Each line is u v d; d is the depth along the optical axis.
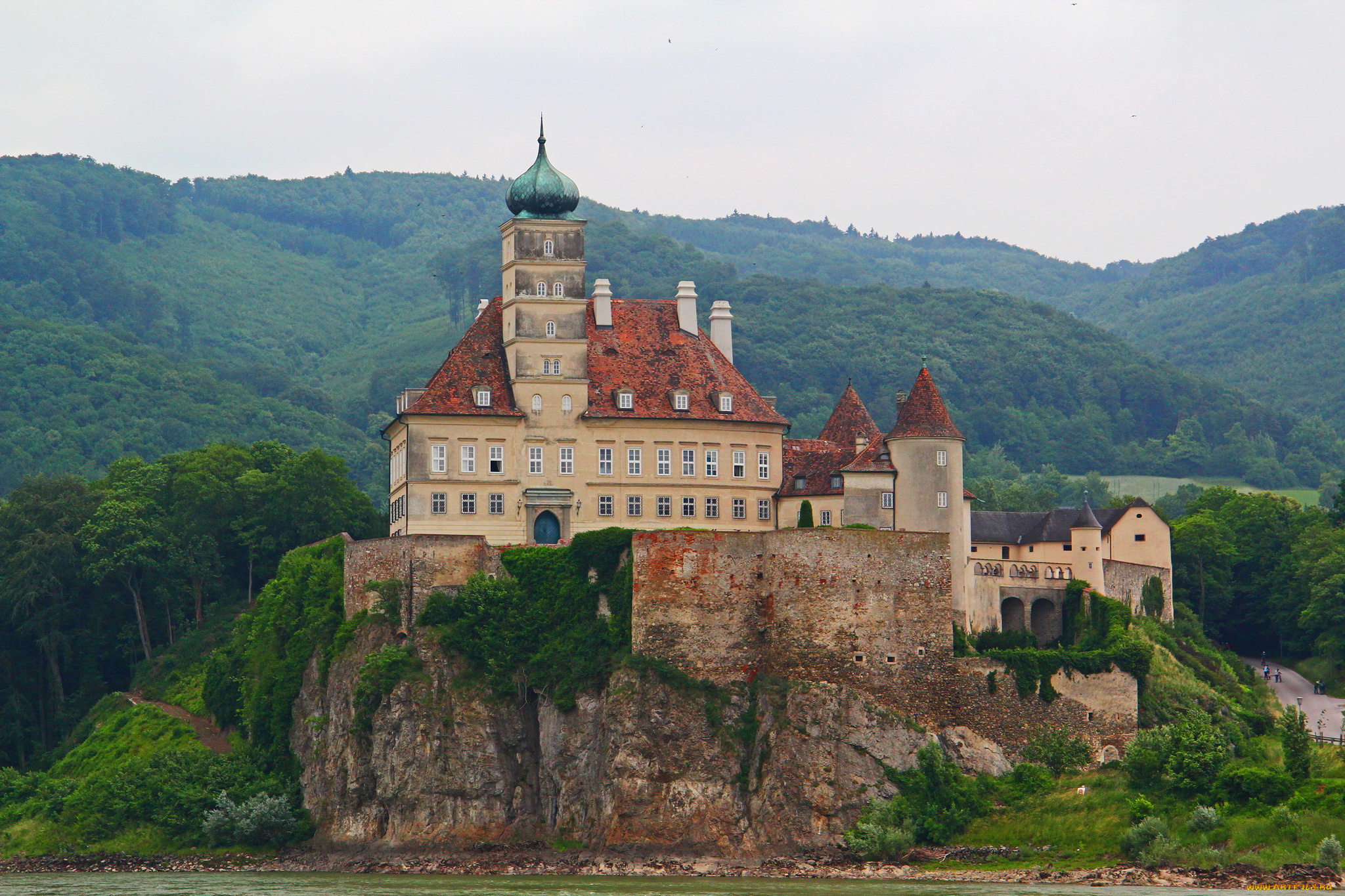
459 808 149.88
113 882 142.50
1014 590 163.75
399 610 154.75
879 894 129.25
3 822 164.38
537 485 164.75
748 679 150.50
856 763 146.75
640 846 145.12
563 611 154.88
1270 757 150.25
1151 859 135.88
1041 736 152.12
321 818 154.25
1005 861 140.38
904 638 150.62
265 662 166.00
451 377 165.50
